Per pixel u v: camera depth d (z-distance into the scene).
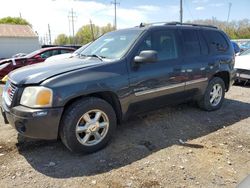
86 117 3.91
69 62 4.33
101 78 3.98
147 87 4.56
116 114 4.39
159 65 4.74
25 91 3.69
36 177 3.44
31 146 4.29
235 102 7.01
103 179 3.39
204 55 5.65
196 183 3.31
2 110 4.11
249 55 9.75
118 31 5.21
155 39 4.83
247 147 4.30
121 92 4.21
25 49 32.97
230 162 3.81
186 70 5.20
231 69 6.34
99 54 4.71
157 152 4.11
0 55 31.81
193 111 6.06
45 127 3.62
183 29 5.40
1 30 32.97
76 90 3.73
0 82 10.57
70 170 3.60
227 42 6.35
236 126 5.23
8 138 4.55
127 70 4.29
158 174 3.49
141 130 4.95
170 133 4.84
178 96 5.21
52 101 3.59
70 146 3.83
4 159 3.88
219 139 4.60
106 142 4.18
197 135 4.78
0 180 3.37
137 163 3.77
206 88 5.81
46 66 4.15
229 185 3.28
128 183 3.30
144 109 4.69
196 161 3.83
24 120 3.59
